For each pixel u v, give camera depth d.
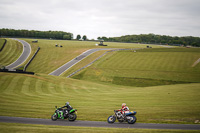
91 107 22.52
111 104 24.78
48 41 186.75
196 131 12.68
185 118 16.53
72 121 16.12
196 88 38.09
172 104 23.41
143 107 22.02
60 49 133.88
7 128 12.84
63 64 98.69
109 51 119.62
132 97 31.39
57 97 32.03
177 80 69.50
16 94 33.72
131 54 109.75
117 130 12.80
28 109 20.73
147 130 12.80
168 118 16.69
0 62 101.25
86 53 119.00
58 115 16.30
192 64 86.25
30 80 50.06
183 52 110.44
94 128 13.52
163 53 109.50
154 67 85.25
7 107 21.36
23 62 103.75
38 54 119.06
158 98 29.05
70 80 59.62
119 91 42.56
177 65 86.25
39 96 32.50
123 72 80.88
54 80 54.94
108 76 77.88
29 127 13.34
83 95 35.12
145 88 46.62
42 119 16.72
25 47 138.75
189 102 24.33
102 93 38.50
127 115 15.27
